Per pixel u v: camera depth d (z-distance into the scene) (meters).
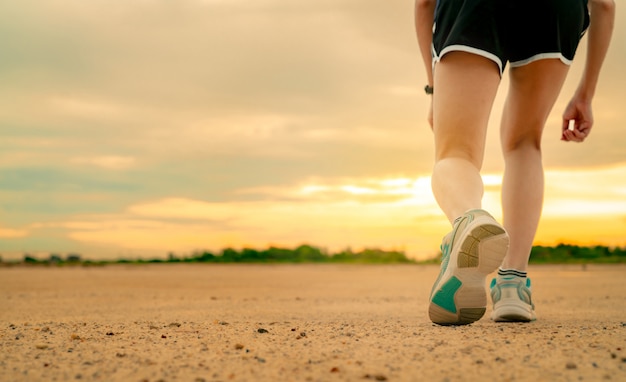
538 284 9.33
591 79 3.21
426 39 3.06
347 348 2.15
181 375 1.76
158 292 7.46
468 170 2.48
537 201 3.12
